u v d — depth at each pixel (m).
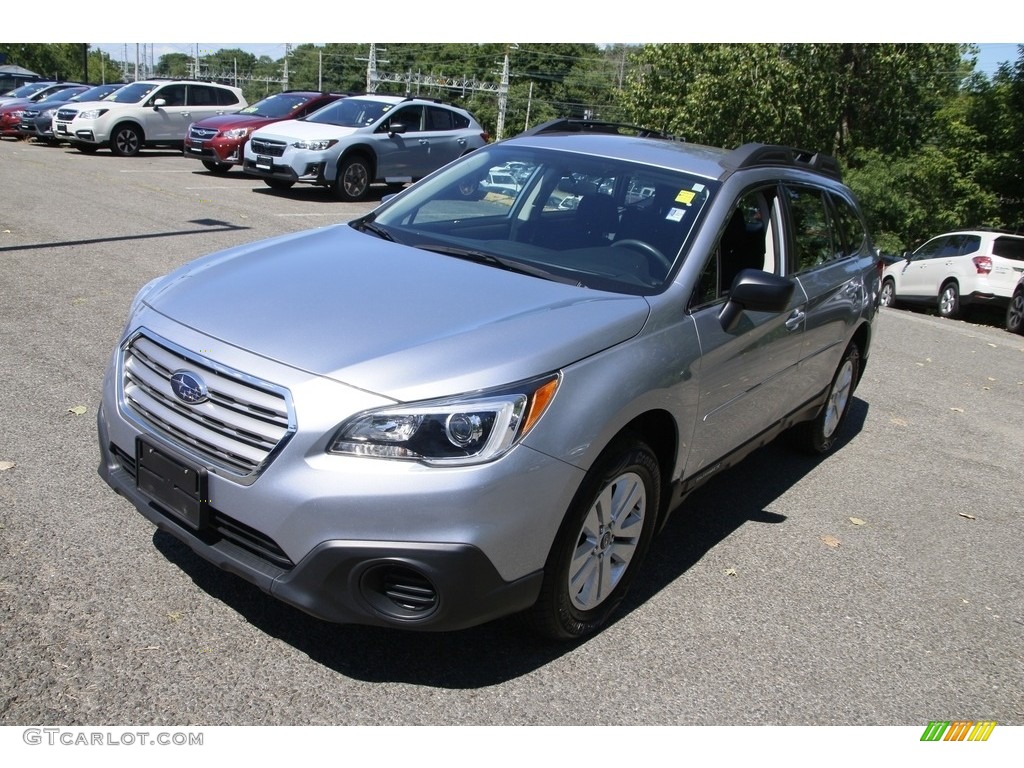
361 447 2.74
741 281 3.64
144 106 21.41
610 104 90.56
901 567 4.44
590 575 3.33
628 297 3.54
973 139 29.77
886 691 3.38
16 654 2.94
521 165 4.50
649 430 3.62
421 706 2.96
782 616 3.81
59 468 4.27
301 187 17.75
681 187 4.16
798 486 5.37
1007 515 5.31
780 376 4.54
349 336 3.00
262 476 2.80
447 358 2.89
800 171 5.04
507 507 2.82
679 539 4.44
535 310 3.29
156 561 3.57
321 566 2.76
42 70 84.50
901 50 33.88
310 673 3.04
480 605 2.86
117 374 3.30
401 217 4.44
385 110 16.77
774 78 32.38
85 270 8.30
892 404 7.55
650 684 3.23
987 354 10.83
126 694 2.84
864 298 5.56
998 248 15.98
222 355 2.96
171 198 13.98
